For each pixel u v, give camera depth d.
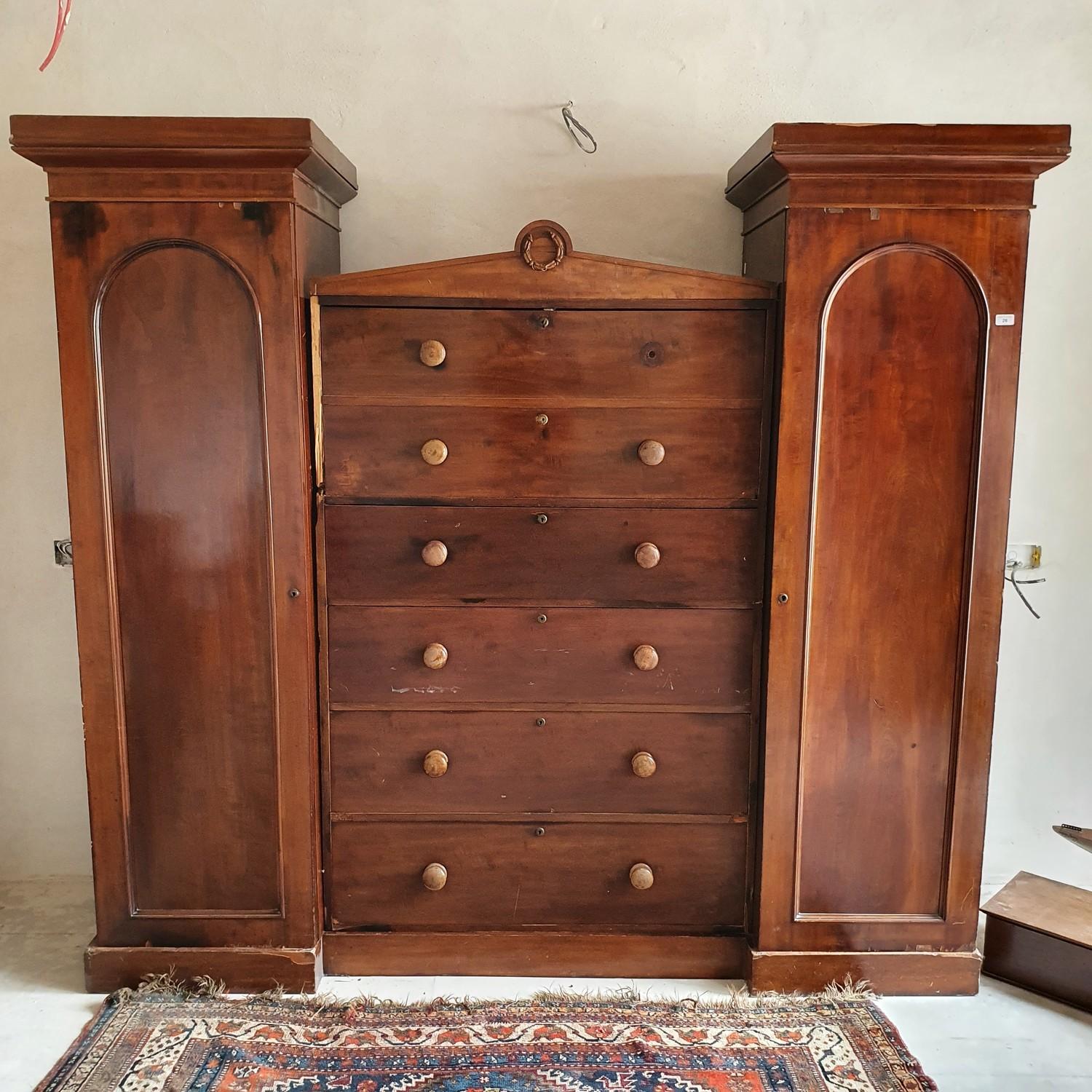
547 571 1.92
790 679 1.90
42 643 2.37
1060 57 2.21
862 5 2.20
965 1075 1.75
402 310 1.85
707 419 1.88
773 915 1.96
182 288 1.79
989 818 2.45
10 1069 1.74
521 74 2.22
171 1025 1.84
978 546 1.87
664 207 2.27
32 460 2.30
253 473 1.84
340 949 2.02
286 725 1.91
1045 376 2.30
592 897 2.02
